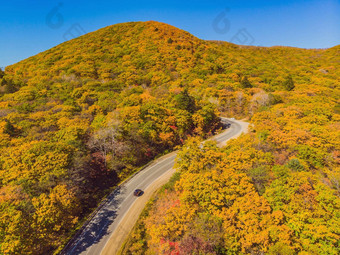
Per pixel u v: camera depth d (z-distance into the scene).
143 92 72.06
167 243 23.84
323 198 23.22
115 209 34.44
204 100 68.94
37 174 28.97
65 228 28.73
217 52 124.06
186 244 22.16
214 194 25.27
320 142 36.41
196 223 24.16
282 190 25.08
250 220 22.25
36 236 23.86
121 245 28.17
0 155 32.50
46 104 58.38
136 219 32.53
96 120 48.25
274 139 39.53
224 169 30.20
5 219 22.06
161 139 50.28
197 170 31.22
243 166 30.41
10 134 39.94
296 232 21.45
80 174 34.53
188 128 56.38
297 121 45.09
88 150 41.59
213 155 32.66
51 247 26.67
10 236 21.47
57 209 26.28
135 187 39.56
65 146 34.38
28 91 66.88
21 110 53.22
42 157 30.66
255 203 23.86
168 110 54.94
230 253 21.58
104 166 42.12
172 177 38.84
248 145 36.78
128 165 44.53
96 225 31.30
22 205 24.27
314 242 20.75
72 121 46.16
